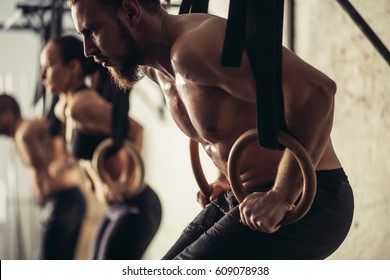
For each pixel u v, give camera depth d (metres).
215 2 3.55
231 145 1.77
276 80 1.55
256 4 1.52
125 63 1.77
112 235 3.16
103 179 3.04
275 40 1.52
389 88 2.56
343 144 2.78
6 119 4.62
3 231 6.90
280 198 1.58
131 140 3.18
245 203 1.60
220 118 1.74
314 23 2.84
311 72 1.60
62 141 4.16
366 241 2.69
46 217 4.49
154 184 5.07
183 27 1.72
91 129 3.21
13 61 7.84
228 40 1.57
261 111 1.54
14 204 6.95
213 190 2.02
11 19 5.27
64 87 3.36
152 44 1.76
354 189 2.74
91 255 3.34
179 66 1.67
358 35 2.64
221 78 1.63
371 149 2.64
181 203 4.70
